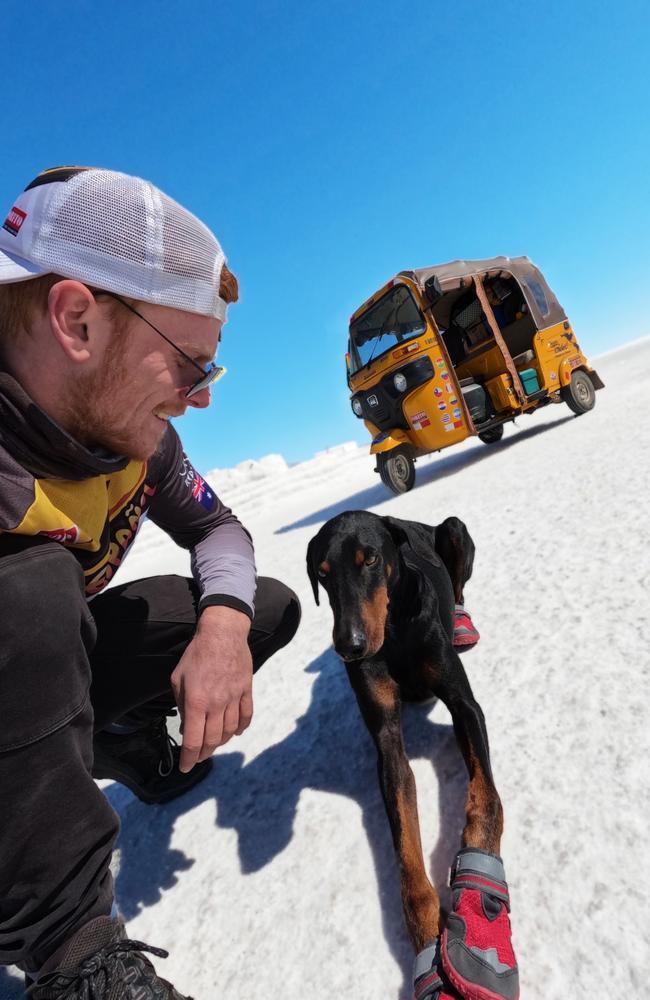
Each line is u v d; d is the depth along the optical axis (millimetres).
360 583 2076
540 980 1219
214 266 1246
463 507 5223
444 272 7805
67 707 1177
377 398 8039
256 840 1955
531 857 1484
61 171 1147
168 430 1853
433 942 1278
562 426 8445
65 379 1163
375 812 1859
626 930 1236
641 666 2016
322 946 1489
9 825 1112
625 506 3553
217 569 1815
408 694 2186
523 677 2219
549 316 8797
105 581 1632
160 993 1173
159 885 1935
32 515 1163
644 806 1494
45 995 1165
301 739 2430
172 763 2311
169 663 1874
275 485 15859
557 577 2957
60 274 1082
